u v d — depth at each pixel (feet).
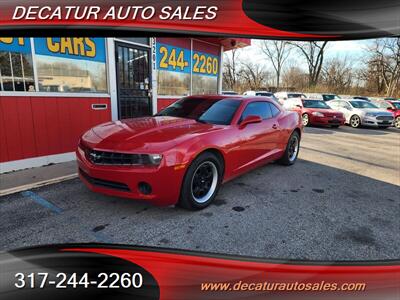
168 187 8.71
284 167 16.74
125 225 8.79
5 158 13.44
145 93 21.34
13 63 13.46
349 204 11.21
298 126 16.98
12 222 8.79
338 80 134.21
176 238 8.16
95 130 10.55
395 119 45.73
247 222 9.27
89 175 9.23
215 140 10.05
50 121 14.99
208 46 27.35
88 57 16.72
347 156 20.97
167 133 9.64
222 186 12.78
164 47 22.49
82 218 9.16
